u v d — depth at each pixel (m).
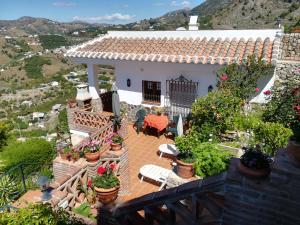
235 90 9.03
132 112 12.38
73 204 6.58
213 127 8.56
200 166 6.87
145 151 10.01
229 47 10.20
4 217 3.83
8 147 12.88
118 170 7.38
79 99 11.63
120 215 4.70
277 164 3.30
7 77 101.38
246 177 3.48
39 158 11.55
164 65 11.09
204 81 10.55
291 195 3.24
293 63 10.05
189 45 11.07
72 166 7.04
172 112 11.65
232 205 3.63
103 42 13.23
